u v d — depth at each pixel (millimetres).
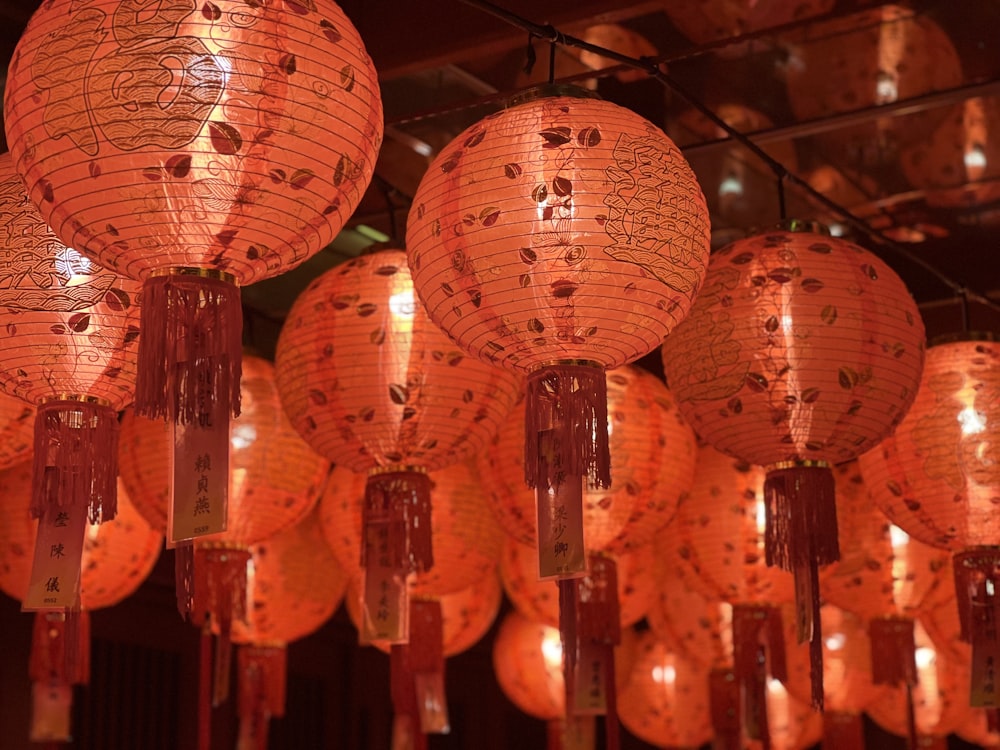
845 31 3279
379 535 3367
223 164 2168
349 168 2307
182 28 2135
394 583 3344
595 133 2510
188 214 2211
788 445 3156
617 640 3867
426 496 3389
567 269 2484
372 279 3295
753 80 3514
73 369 2652
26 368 2652
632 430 3760
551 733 6262
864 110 3629
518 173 2500
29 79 2201
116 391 2719
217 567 3869
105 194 2184
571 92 2629
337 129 2262
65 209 2232
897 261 4559
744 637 4355
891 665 4570
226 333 2328
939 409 3518
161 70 2121
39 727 4059
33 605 2602
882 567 4547
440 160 2635
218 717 6676
